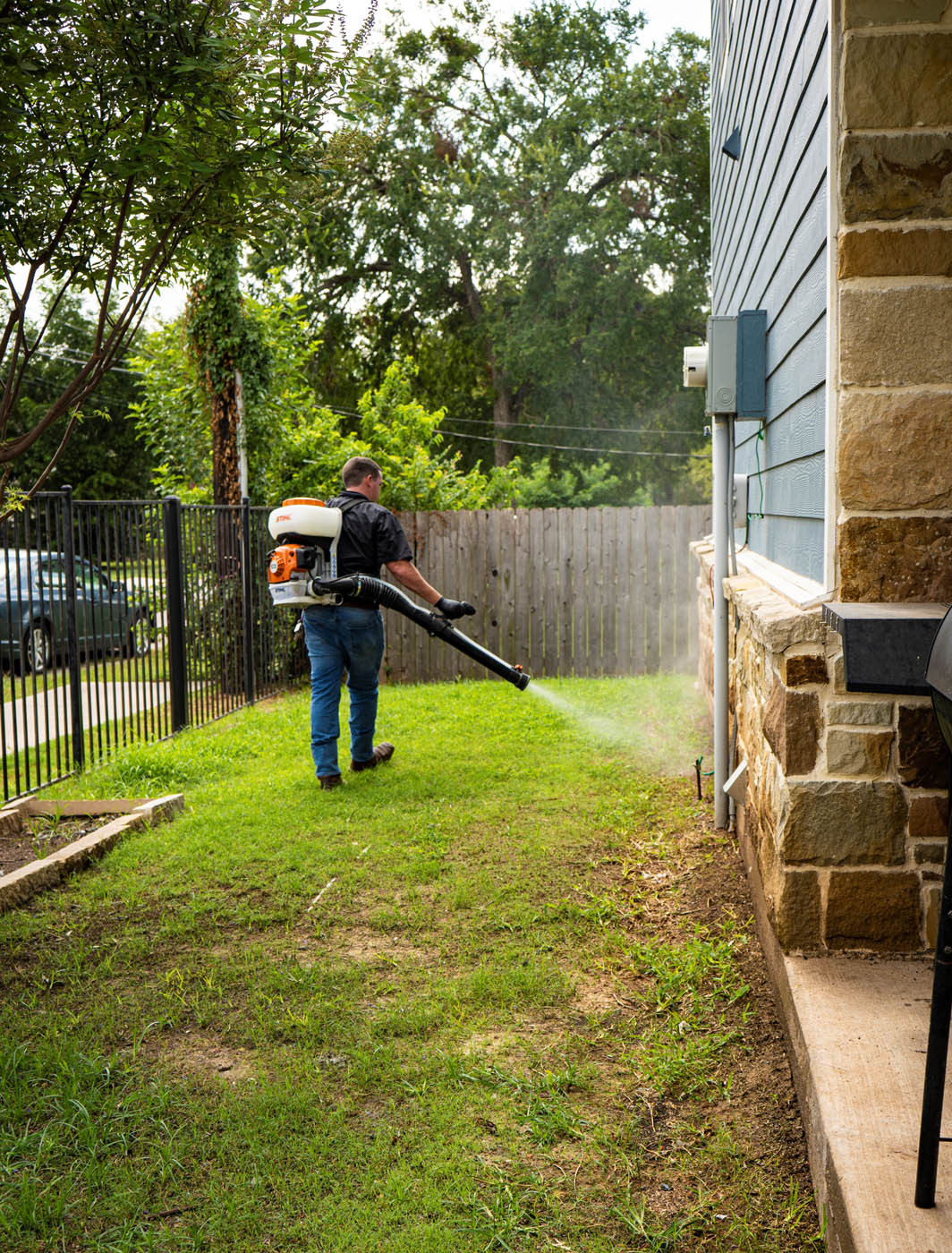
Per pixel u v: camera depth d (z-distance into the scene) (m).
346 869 4.51
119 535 7.24
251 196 4.04
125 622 7.39
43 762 6.98
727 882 4.23
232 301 10.52
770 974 3.29
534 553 10.64
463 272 30.73
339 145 3.98
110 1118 2.63
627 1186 2.35
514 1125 2.61
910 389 2.80
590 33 29.64
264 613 10.11
